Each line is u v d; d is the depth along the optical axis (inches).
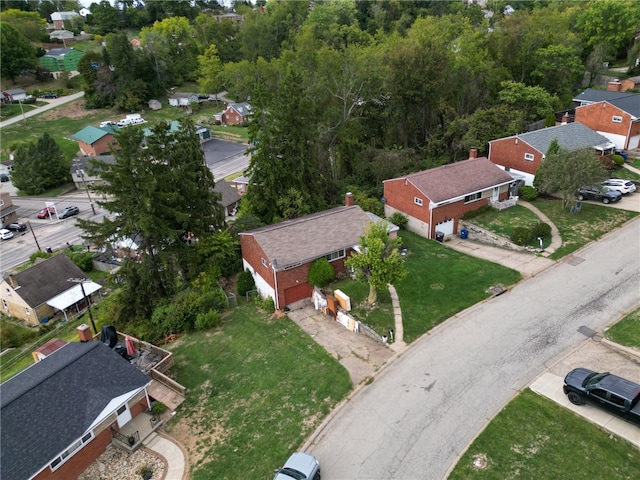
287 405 962.7
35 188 3233.3
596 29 3326.8
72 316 1898.4
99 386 935.0
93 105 4616.1
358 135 2385.6
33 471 780.0
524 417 847.1
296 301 1348.4
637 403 795.4
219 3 7731.3
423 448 813.9
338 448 837.2
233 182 2810.0
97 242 1411.2
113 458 894.4
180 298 1376.7
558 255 1392.7
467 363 999.0
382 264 1143.0
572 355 986.7
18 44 4950.8
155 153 1488.7
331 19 4387.3
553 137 1919.3
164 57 4926.2
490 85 2497.5
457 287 1289.4
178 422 968.3
